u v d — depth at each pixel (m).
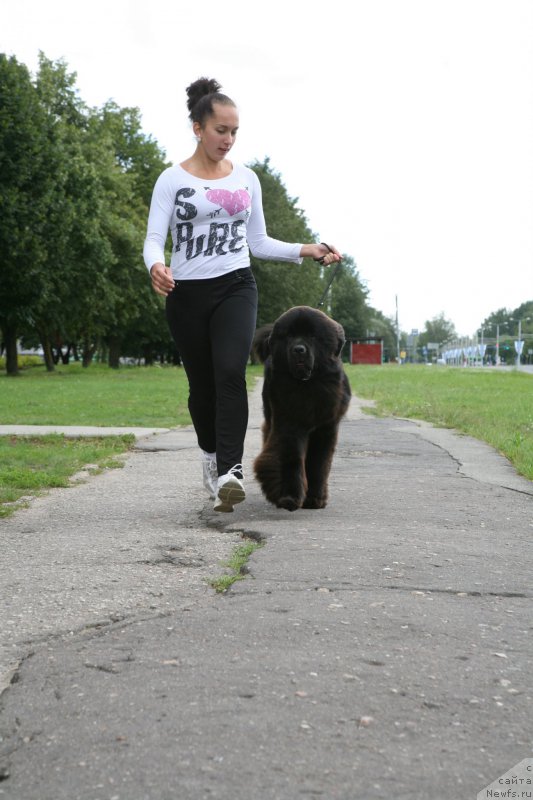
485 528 5.16
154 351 74.06
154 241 5.10
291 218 55.75
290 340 5.32
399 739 2.26
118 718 2.39
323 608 3.40
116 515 5.61
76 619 3.30
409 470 7.98
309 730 2.30
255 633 3.09
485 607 3.47
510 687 2.63
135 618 3.30
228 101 5.09
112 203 42.72
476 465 8.35
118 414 15.28
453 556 4.35
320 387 5.41
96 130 42.94
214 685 2.60
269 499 5.61
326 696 2.52
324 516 5.54
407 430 12.38
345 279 107.94
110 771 2.10
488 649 2.96
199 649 2.93
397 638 3.05
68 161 33.66
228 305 5.13
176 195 5.16
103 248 36.19
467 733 2.31
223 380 5.04
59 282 35.00
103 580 3.88
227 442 5.04
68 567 4.13
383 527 5.14
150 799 1.97
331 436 5.80
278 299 54.12
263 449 5.69
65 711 2.45
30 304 33.88
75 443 10.16
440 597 3.61
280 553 4.38
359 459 8.89
